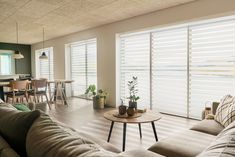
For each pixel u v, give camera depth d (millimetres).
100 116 4309
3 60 8695
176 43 4277
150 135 3111
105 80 5465
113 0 3512
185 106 4207
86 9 3980
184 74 4184
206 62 3852
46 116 1144
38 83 5238
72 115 4406
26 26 5449
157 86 4672
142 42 4883
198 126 2164
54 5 3729
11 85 5000
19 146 1121
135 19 4539
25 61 9227
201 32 3889
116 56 5125
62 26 5508
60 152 782
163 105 4590
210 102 3824
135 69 5062
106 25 5285
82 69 6637
